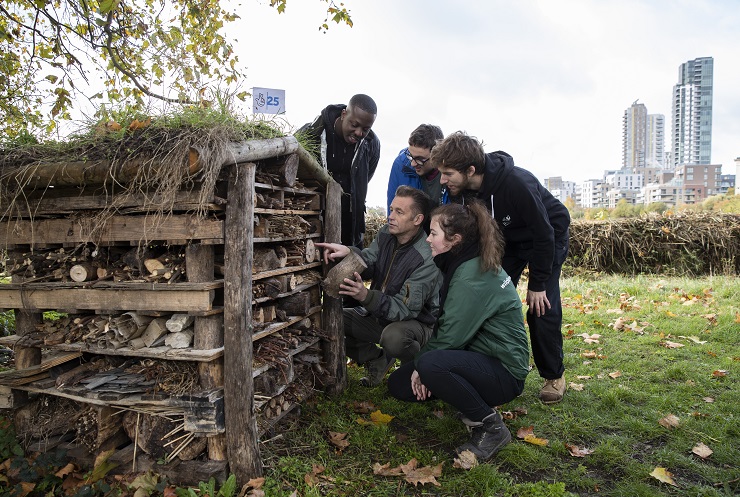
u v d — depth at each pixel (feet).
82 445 8.62
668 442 9.79
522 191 10.32
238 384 8.05
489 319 9.26
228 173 8.02
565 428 10.43
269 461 8.91
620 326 17.98
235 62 19.26
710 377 13.00
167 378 8.21
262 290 9.41
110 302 8.22
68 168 7.72
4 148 8.36
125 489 7.82
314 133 13.37
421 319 11.66
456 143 10.09
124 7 15.35
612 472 8.96
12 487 7.93
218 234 7.84
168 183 7.27
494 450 9.34
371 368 13.19
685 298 22.81
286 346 10.11
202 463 8.20
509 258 11.62
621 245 35.12
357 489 8.36
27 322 8.89
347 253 11.78
